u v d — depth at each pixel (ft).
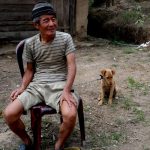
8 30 28.37
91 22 36.32
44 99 11.34
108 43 30.55
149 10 34.50
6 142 12.96
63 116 10.53
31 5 28.71
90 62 23.95
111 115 15.02
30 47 11.44
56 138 13.03
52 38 11.20
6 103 16.62
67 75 11.43
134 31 30.63
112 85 15.85
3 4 27.78
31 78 11.95
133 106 15.92
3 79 20.57
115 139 12.93
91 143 12.64
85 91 18.01
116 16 33.99
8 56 26.20
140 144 12.62
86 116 14.92
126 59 24.47
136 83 18.97
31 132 13.48
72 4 29.68
